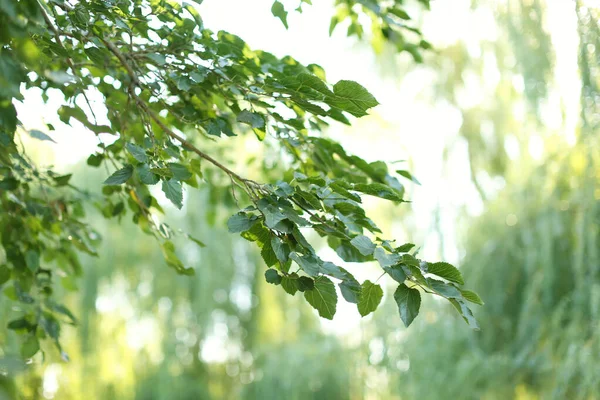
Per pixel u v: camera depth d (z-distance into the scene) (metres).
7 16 1.13
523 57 5.39
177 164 1.54
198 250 9.27
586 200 4.96
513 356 5.57
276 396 7.89
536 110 5.36
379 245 1.47
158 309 9.28
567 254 5.38
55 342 2.51
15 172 2.11
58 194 2.48
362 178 2.17
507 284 5.86
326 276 1.46
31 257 2.30
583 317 4.99
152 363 9.07
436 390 5.69
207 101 1.99
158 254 9.12
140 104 1.79
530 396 5.39
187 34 1.80
